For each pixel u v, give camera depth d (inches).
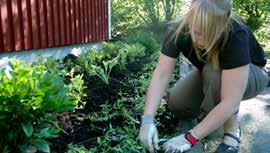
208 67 95.4
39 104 89.5
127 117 119.6
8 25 185.6
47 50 221.5
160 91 91.7
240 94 83.9
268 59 302.2
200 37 81.4
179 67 195.2
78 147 99.9
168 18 470.3
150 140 84.9
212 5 78.6
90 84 158.7
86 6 273.0
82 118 119.3
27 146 89.0
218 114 82.8
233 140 100.3
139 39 284.4
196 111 115.7
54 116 100.7
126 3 478.3
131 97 142.0
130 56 218.2
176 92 113.8
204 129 82.7
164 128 116.5
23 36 197.3
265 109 148.2
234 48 82.7
